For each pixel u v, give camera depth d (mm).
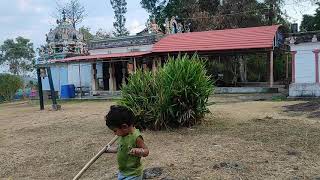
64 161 7840
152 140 9102
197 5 37781
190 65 10508
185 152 7703
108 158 7777
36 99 31906
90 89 28625
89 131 10859
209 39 25109
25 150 9023
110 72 27828
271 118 11461
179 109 10242
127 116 4188
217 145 8117
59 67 30750
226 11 35750
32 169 7449
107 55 27281
